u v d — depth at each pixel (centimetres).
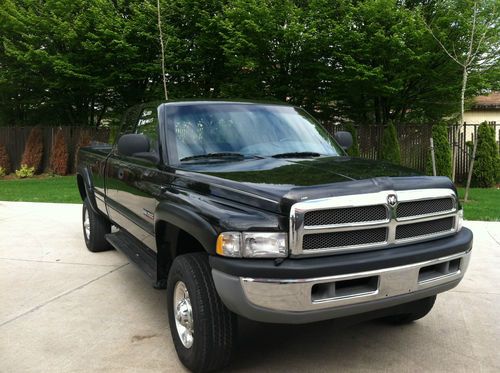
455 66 1510
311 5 1484
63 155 1923
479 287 524
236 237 287
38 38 1720
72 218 928
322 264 281
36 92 2094
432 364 352
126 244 521
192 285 318
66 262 626
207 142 414
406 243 317
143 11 1644
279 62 1594
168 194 364
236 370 342
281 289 278
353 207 294
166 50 1628
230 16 1502
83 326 421
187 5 1634
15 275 570
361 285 299
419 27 1405
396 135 1513
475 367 348
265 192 296
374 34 1405
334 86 1645
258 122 448
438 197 331
